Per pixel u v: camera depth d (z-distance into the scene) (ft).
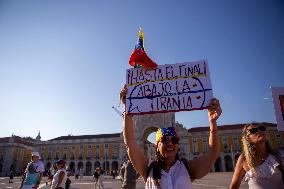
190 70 9.21
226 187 46.96
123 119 8.92
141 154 8.14
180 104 8.81
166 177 7.24
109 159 200.85
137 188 49.93
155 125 176.14
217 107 8.20
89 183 77.56
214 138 7.86
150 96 9.12
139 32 10.14
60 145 214.48
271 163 8.38
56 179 17.42
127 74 9.64
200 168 7.65
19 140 218.38
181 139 185.78
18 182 89.04
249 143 8.80
